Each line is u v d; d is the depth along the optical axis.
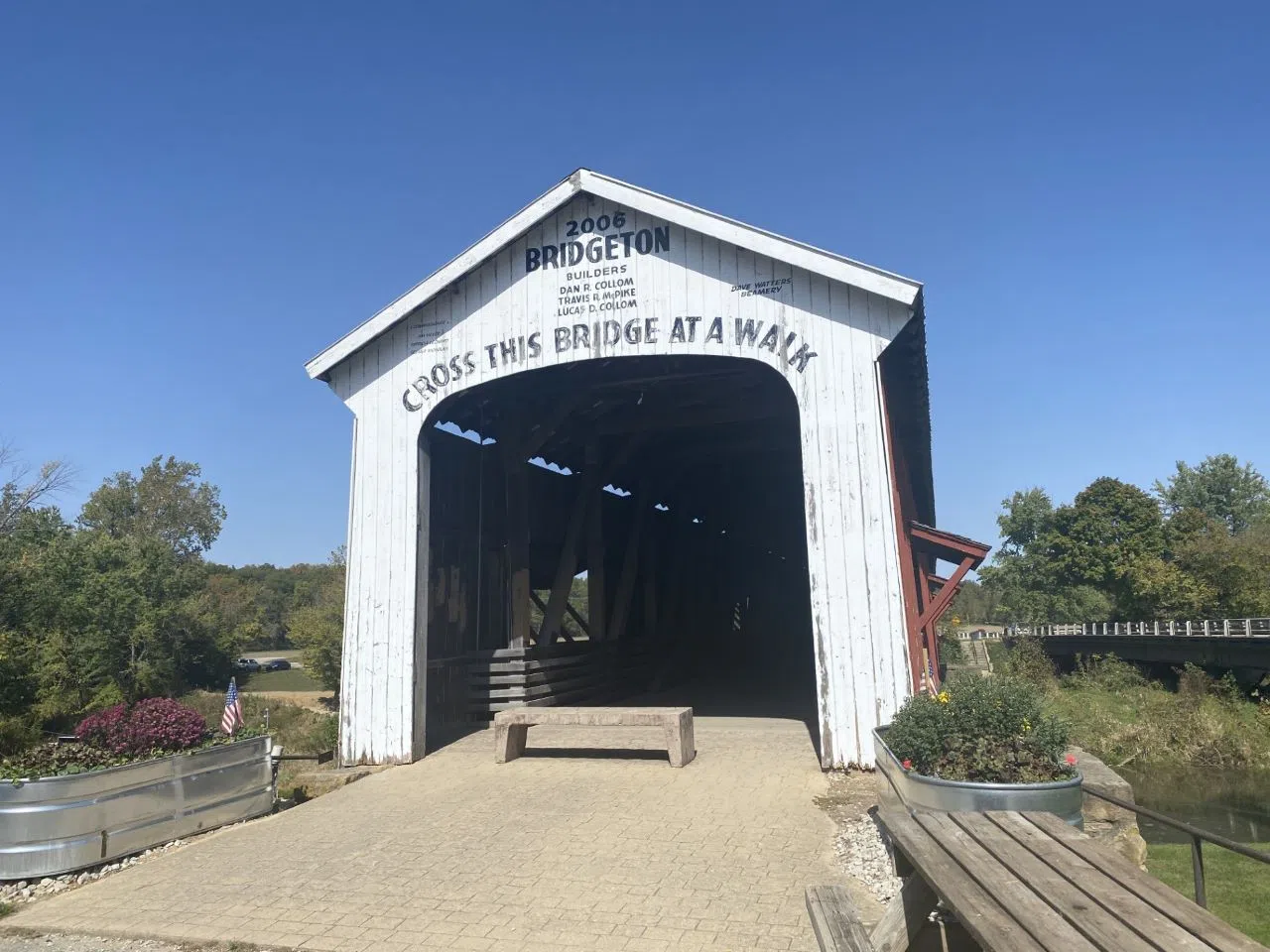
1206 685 28.17
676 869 5.62
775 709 12.94
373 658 9.56
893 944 3.81
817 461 8.48
